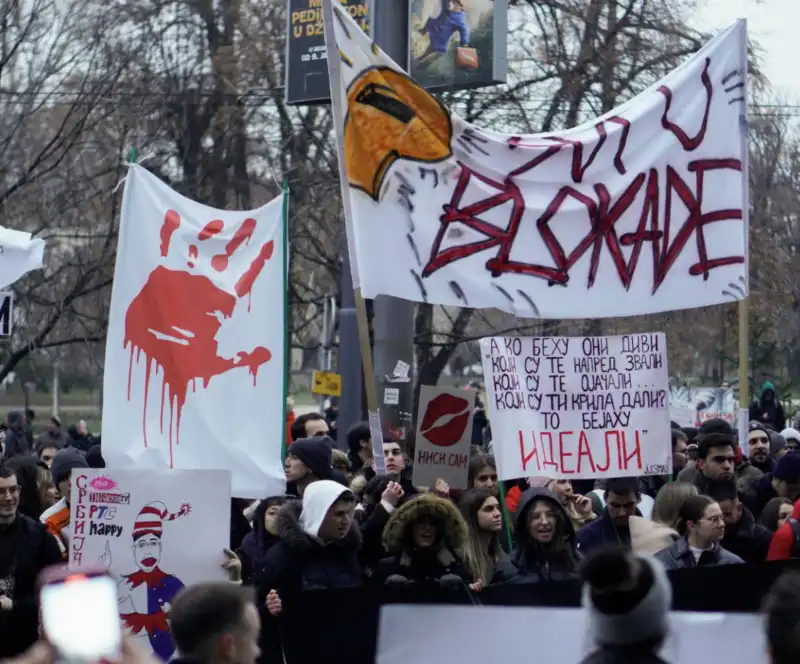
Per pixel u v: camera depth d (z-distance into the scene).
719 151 8.83
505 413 8.23
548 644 4.58
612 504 7.85
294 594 5.83
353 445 10.97
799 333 33.50
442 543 6.84
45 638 2.82
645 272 8.60
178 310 7.82
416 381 26.41
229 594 3.82
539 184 8.35
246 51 25.09
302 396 48.56
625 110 8.66
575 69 23.39
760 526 8.22
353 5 14.96
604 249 8.49
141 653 2.94
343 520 6.57
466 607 4.62
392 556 7.21
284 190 8.02
